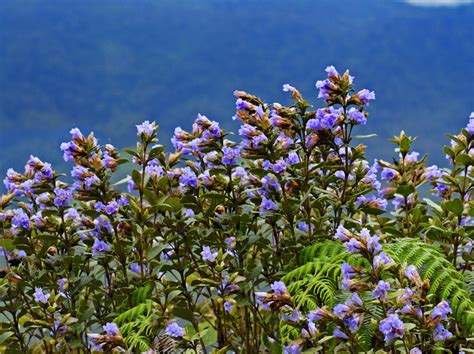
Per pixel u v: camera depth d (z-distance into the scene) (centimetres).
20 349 175
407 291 136
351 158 170
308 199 169
